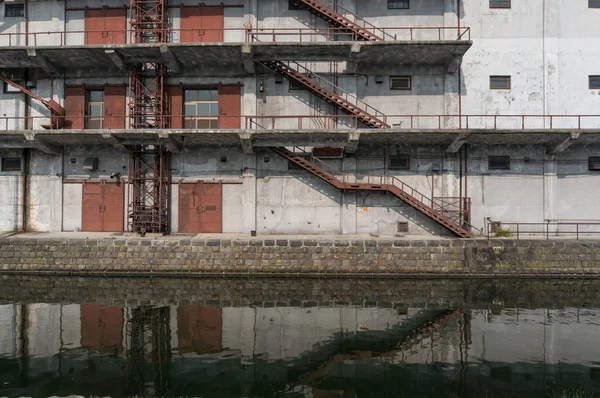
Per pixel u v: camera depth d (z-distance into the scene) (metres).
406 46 14.92
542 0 16.64
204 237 14.69
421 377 6.32
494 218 16.16
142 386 6.02
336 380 6.24
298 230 16.36
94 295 10.99
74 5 16.81
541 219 16.09
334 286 12.03
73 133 15.14
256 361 6.89
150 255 13.50
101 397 5.69
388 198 16.28
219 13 16.69
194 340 7.77
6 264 13.55
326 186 16.42
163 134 14.89
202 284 12.23
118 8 16.75
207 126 16.61
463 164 16.28
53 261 13.56
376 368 6.65
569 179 16.19
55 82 16.70
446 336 8.03
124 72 16.69
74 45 15.15
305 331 8.30
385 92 16.58
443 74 16.56
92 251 13.65
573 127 16.34
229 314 9.41
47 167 16.66
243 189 16.34
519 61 16.52
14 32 16.95
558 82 16.52
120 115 15.91
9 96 16.77
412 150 16.36
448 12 16.55
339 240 13.52
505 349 7.39
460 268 13.06
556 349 7.39
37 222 16.58
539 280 12.67
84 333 8.11
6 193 16.59
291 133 14.86
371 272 13.06
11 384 6.02
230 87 16.61
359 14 16.75
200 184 16.61
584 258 13.11
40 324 8.62
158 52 15.41
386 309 9.82
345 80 16.48
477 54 16.55
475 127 16.39
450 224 14.62
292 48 15.18
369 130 14.62
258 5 16.72
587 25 16.64
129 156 16.23
